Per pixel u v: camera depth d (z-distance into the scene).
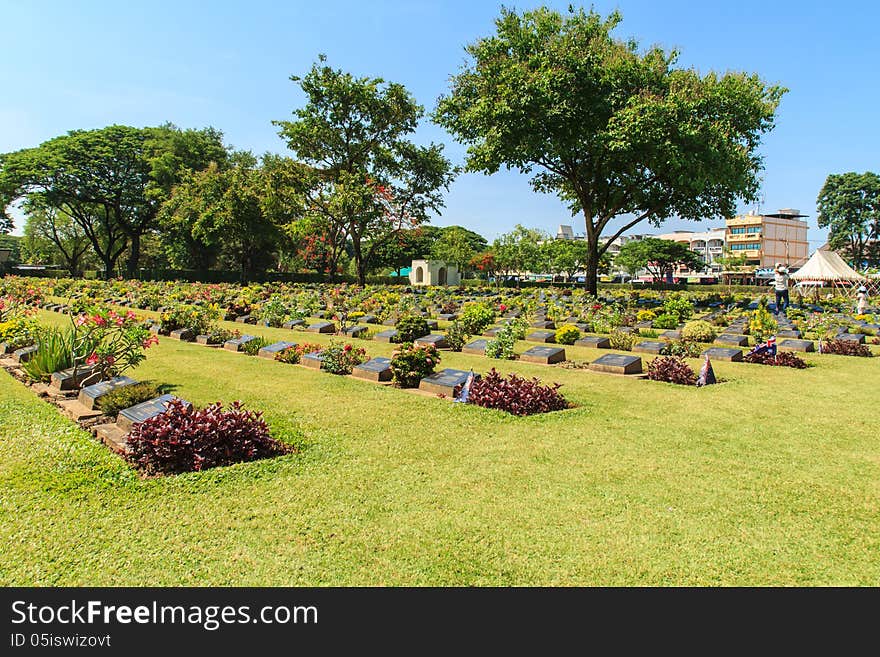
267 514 3.92
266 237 43.72
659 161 20.81
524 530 3.70
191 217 42.09
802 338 13.36
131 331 8.16
